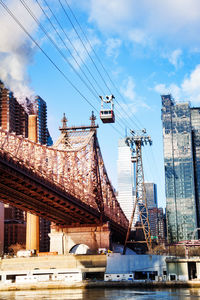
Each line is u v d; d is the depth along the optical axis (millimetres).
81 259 136625
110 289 108938
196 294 92250
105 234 168500
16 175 99062
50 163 123375
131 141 176875
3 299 91750
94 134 180500
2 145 92000
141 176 178250
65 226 174250
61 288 112688
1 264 138500
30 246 178375
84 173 163000
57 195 124750
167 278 114438
